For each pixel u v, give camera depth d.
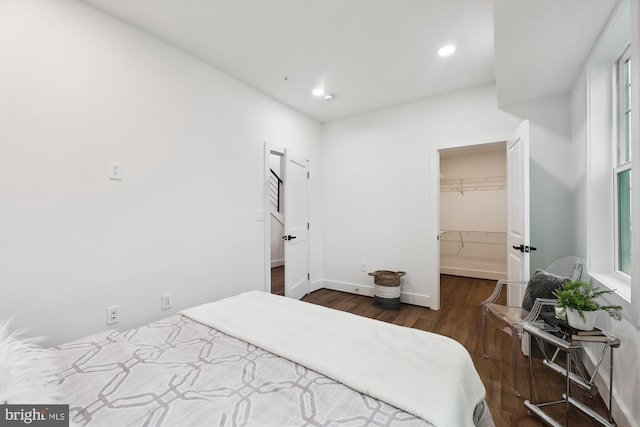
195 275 2.48
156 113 2.21
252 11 1.92
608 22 1.64
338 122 4.06
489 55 2.44
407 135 3.51
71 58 1.77
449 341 1.22
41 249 1.66
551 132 2.69
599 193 1.95
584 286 1.50
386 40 2.24
